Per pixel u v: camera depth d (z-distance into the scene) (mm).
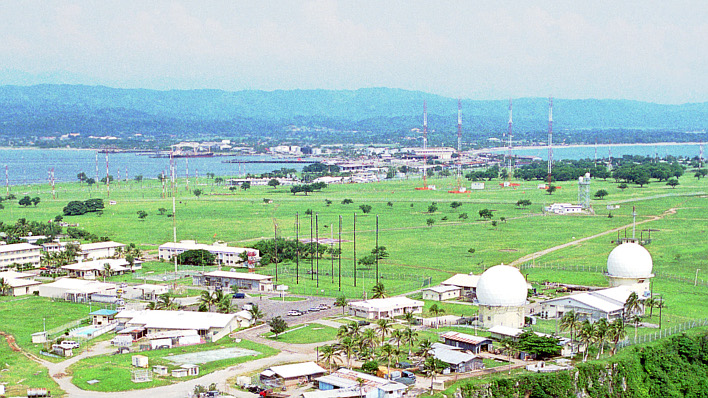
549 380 176875
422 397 164625
